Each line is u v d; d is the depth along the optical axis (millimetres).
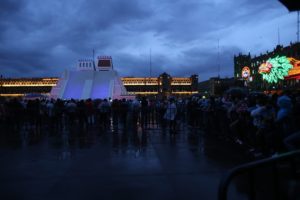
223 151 12711
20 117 24406
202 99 23453
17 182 8328
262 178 7984
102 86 71812
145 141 16031
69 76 73438
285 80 91812
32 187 7852
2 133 20500
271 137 10516
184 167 9898
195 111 23266
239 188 7516
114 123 26438
